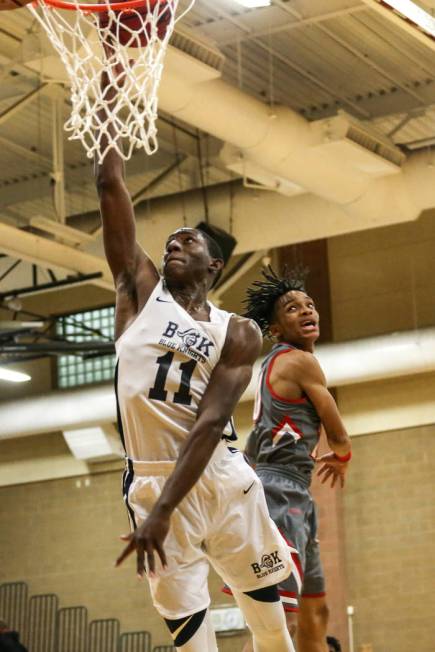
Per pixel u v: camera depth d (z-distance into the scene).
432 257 22.61
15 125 21.20
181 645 5.16
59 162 19.56
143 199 21.34
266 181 18.83
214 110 16.45
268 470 7.31
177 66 15.49
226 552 5.27
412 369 20.47
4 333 19.53
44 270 24.62
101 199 5.64
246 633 21.98
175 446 5.16
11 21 17.42
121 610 23.62
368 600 21.73
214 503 5.20
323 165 17.88
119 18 6.97
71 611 24.03
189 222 20.73
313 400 7.35
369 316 22.78
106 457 24.16
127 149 21.89
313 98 20.12
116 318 5.46
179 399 5.17
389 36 17.97
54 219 24.12
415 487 21.92
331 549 21.80
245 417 23.16
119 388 5.23
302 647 7.58
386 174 18.44
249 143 17.23
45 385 25.34
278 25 17.45
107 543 24.11
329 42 18.27
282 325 7.70
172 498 4.89
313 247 23.39
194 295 5.46
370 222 19.52
